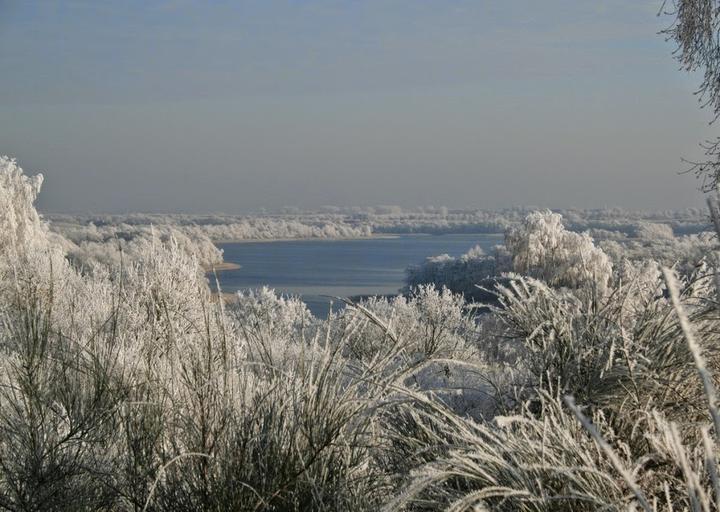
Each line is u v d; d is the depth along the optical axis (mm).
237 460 3484
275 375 3830
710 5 9086
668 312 4000
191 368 3920
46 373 4203
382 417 4004
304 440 3545
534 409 4047
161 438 3861
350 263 173375
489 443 3174
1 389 4184
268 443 3457
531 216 30281
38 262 8180
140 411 3945
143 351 4668
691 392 3709
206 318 3820
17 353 4281
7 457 3781
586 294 4598
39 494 3605
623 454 3109
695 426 3287
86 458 3820
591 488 2674
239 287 78375
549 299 4590
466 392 4492
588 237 26500
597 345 4004
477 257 57844
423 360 3902
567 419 3207
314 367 3975
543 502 2604
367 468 3627
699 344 3699
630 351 3881
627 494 2734
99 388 4086
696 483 2055
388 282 113125
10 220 21484
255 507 3275
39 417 3947
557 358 4184
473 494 2496
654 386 3680
